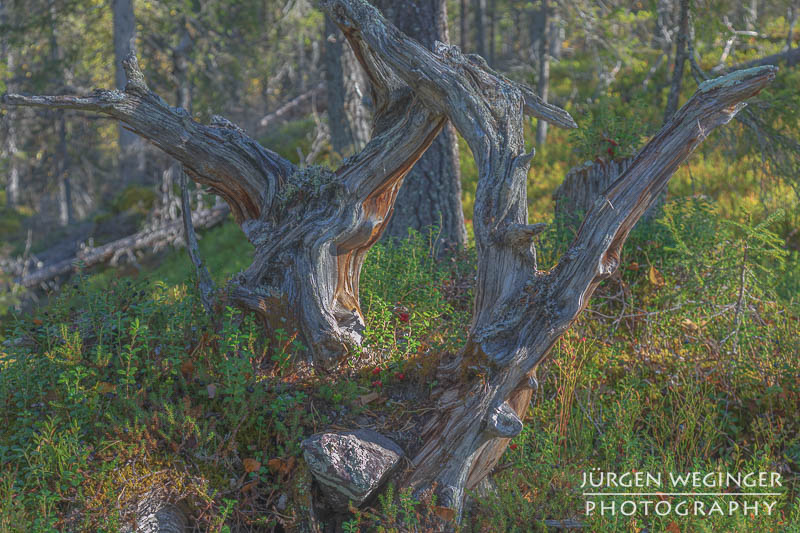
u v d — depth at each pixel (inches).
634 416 176.4
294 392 155.9
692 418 175.5
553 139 585.3
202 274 174.1
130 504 129.2
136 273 536.1
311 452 134.2
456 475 141.6
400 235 285.0
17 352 153.9
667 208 243.3
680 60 297.1
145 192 623.8
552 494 153.6
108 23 711.7
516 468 158.9
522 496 150.6
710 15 302.8
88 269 554.9
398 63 149.2
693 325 215.2
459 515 142.5
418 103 160.4
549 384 190.9
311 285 166.4
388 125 166.2
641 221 238.8
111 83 781.9
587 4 543.2
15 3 639.8
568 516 148.6
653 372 199.2
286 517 135.4
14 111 720.3
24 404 147.9
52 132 860.0
